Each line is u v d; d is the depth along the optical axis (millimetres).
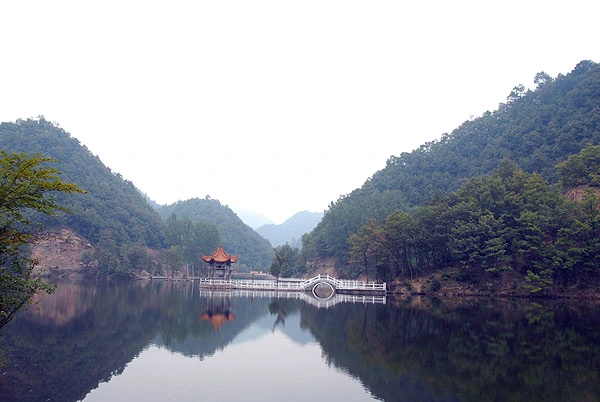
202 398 22469
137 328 40000
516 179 85812
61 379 24531
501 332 40594
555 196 76062
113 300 62094
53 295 65125
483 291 73625
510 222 76438
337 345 35281
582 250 66375
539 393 23828
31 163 19406
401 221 81188
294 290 85625
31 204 19875
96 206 139625
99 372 26156
